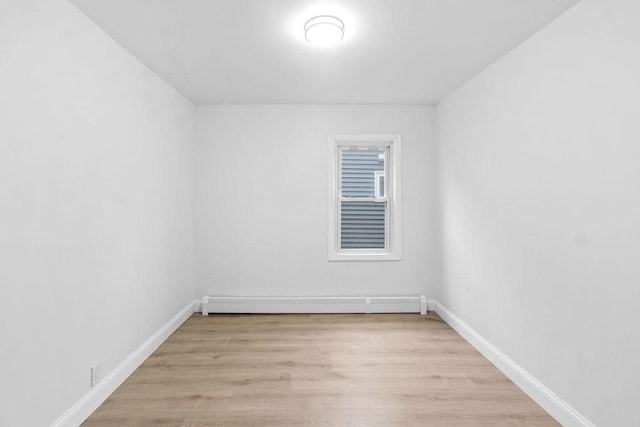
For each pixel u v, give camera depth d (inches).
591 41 76.7
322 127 169.2
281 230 170.1
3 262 63.5
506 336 109.1
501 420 85.1
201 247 169.5
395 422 84.0
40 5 71.7
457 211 145.1
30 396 69.6
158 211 129.5
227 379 104.7
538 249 94.2
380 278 171.0
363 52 109.7
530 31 94.9
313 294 170.7
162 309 133.7
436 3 82.1
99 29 92.5
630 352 67.8
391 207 174.2
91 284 89.0
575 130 81.2
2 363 63.5
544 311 91.5
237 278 170.1
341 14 87.4
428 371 110.3
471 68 122.6
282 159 169.5
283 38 100.4
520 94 102.3
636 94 66.4
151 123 123.7
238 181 169.3
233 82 137.2
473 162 131.0
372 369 111.6
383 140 170.4
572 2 80.4
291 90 147.5
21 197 67.2
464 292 139.0
